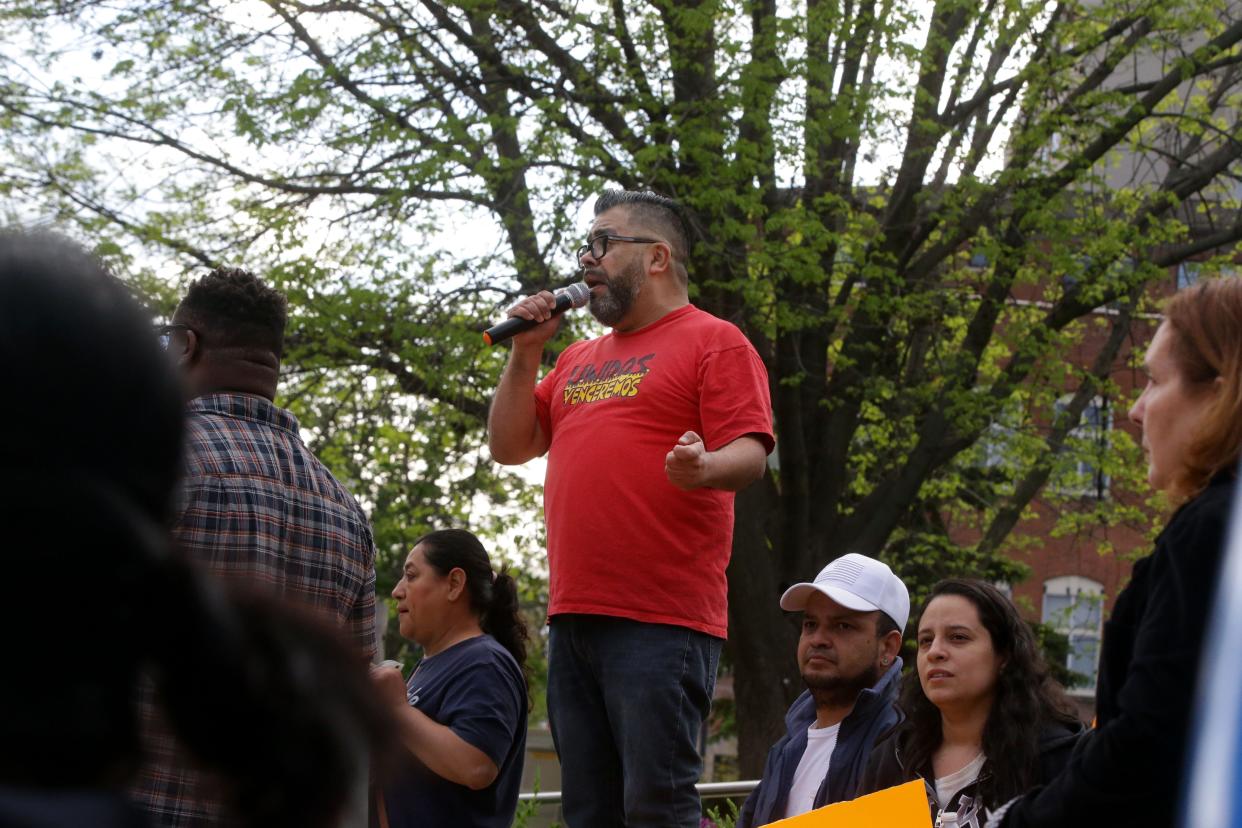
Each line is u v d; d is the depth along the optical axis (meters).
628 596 3.43
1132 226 13.00
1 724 0.74
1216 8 13.09
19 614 0.74
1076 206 13.23
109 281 0.80
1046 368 13.76
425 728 3.79
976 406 12.86
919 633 3.49
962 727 3.42
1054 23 12.66
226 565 2.62
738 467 3.32
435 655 4.19
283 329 2.97
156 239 11.56
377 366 11.93
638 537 3.45
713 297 12.11
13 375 0.75
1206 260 14.64
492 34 11.59
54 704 0.75
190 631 0.80
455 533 4.33
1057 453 14.32
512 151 11.66
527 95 11.70
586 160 11.16
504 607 4.32
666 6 11.59
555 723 3.60
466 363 11.25
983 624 3.38
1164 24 12.65
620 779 3.53
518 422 3.83
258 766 0.82
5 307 0.75
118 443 0.78
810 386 13.27
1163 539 1.97
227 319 2.87
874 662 4.05
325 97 11.40
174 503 0.83
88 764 0.77
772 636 12.34
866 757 3.79
